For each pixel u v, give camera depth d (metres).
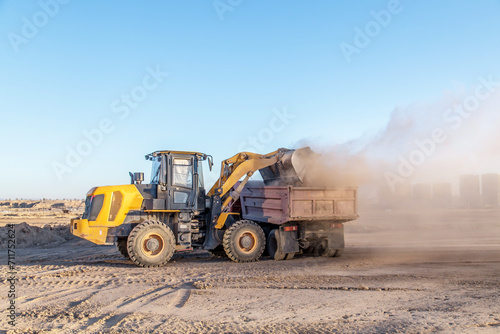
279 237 11.40
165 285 7.91
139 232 10.20
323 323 5.34
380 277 8.50
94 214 10.70
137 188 11.10
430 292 7.08
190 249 11.30
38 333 5.03
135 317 5.70
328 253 11.86
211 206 11.89
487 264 10.07
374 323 5.31
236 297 6.89
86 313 5.92
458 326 5.12
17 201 86.31
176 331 5.03
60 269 9.70
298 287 7.64
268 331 5.02
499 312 5.74
